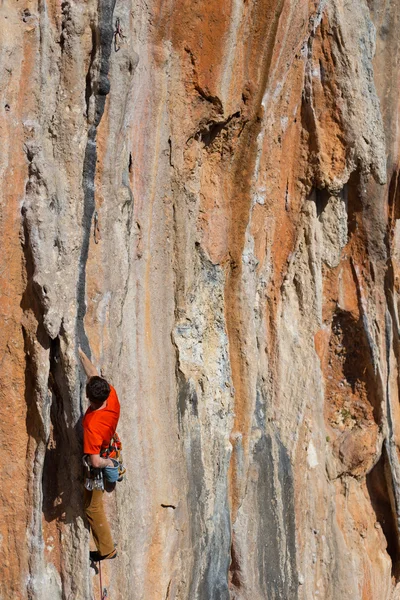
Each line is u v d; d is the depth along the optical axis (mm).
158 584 8398
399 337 12453
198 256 9180
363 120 10828
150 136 8172
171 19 8086
